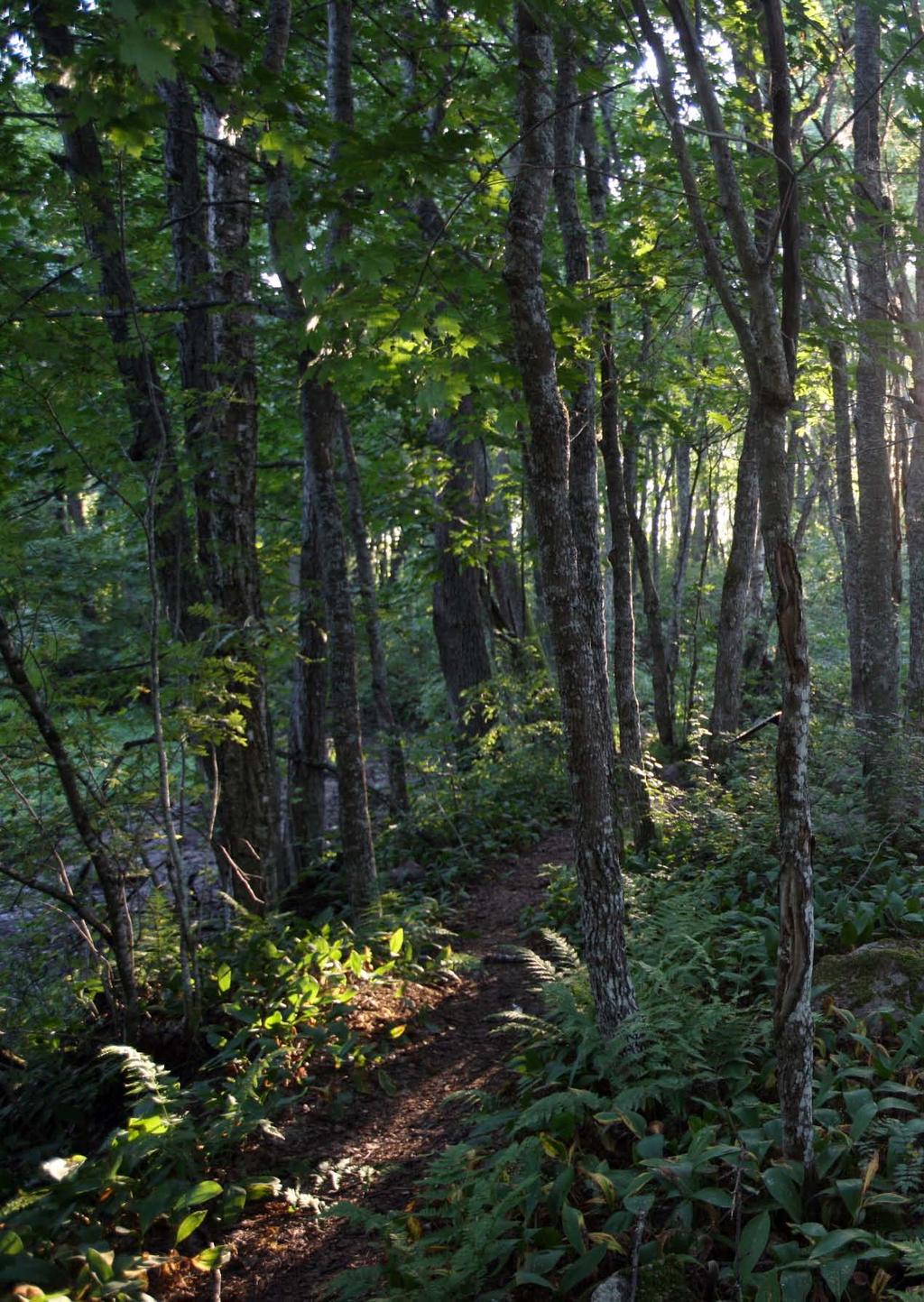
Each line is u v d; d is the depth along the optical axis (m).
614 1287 3.10
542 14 4.14
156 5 2.94
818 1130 3.66
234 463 7.68
